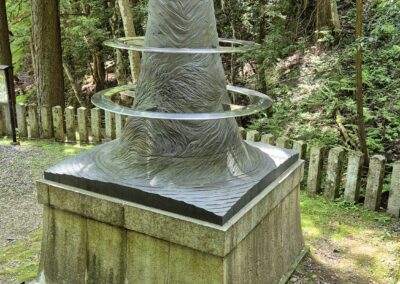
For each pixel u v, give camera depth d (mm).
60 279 3035
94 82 10211
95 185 2768
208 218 2408
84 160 3102
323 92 6250
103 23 9070
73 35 8945
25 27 8992
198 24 2762
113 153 3064
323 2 7172
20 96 10453
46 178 2975
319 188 4746
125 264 2748
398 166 4137
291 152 3441
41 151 6320
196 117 2492
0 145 6559
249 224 2615
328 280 3240
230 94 7582
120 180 2732
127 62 9047
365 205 4406
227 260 2447
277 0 7203
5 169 5641
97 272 2869
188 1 2721
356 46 4477
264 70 7121
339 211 4371
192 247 2455
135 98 2979
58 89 7320
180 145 2789
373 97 6133
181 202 2480
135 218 2615
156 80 2816
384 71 6359
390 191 4234
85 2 8805
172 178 2715
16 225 4215
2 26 7621
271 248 3039
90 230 2834
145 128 2855
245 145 3305
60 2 8453
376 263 3469
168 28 2756
